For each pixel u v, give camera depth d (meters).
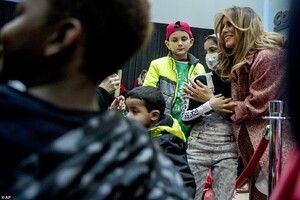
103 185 0.37
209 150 1.39
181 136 1.32
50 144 0.38
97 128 0.41
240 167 1.52
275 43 1.28
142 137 0.44
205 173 1.40
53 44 0.42
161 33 5.48
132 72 5.50
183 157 1.25
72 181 0.37
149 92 1.43
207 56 1.97
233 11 1.37
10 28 0.43
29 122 0.40
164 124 1.33
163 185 0.42
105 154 0.39
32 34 0.42
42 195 0.36
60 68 0.43
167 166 0.46
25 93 0.42
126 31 0.45
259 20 1.35
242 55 1.33
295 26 0.28
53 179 0.37
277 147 1.07
